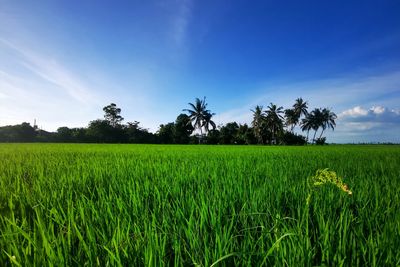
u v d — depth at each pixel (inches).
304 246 89.7
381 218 126.2
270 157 479.2
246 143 3801.7
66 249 83.5
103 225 111.8
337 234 106.5
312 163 348.8
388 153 649.6
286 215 131.5
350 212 129.0
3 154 526.6
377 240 96.7
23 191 169.2
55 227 115.8
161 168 278.7
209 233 103.3
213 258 83.0
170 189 172.6
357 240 100.2
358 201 156.5
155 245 85.4
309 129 4247.0
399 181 217.6
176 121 3747.5
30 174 249.6
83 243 84.0
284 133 3799.2
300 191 166.7
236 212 131.2
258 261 83.4
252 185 186.4
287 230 97.5
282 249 85.8
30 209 139.3
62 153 570.9
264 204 134.6
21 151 649.6
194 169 264.4
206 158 447.2
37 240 92.7
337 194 165.3
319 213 125.5
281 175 227.1
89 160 387.2
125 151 686.5
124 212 126.3
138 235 94.4
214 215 112.8
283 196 162.2
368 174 260.1
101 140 3289.9
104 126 3366.1
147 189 169.8
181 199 145.1
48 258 79.7
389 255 85.5
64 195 164.4
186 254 89.4
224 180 208.2
